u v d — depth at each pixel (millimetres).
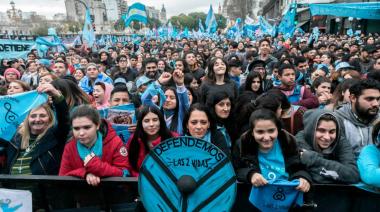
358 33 19562
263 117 2199
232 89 4715
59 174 2436
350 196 2244
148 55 10523
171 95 3783
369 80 2668
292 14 18109
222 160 1877
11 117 2748
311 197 2211
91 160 2201
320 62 7855
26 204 2299
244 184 2268
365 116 2693
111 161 2492
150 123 2660
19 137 2697
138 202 2248
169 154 1897
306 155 2301
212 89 4656
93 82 6004
